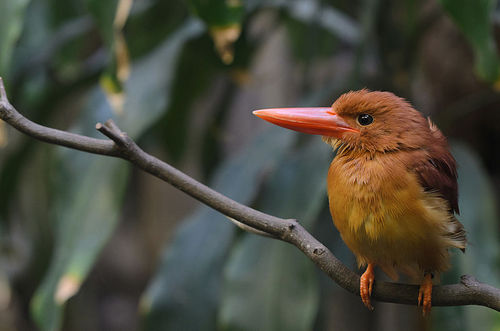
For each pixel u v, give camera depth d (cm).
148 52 697
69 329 1009
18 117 302
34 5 730
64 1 730
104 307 1070
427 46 791
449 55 780
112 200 555
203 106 883
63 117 927
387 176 348
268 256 531
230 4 487
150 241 1068
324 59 777
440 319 513
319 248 331
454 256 525
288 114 389
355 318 816
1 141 507
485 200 560
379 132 369
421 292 335
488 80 472
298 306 512
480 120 805
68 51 738
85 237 546
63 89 733
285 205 552
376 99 377
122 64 510
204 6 486
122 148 307
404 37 680
